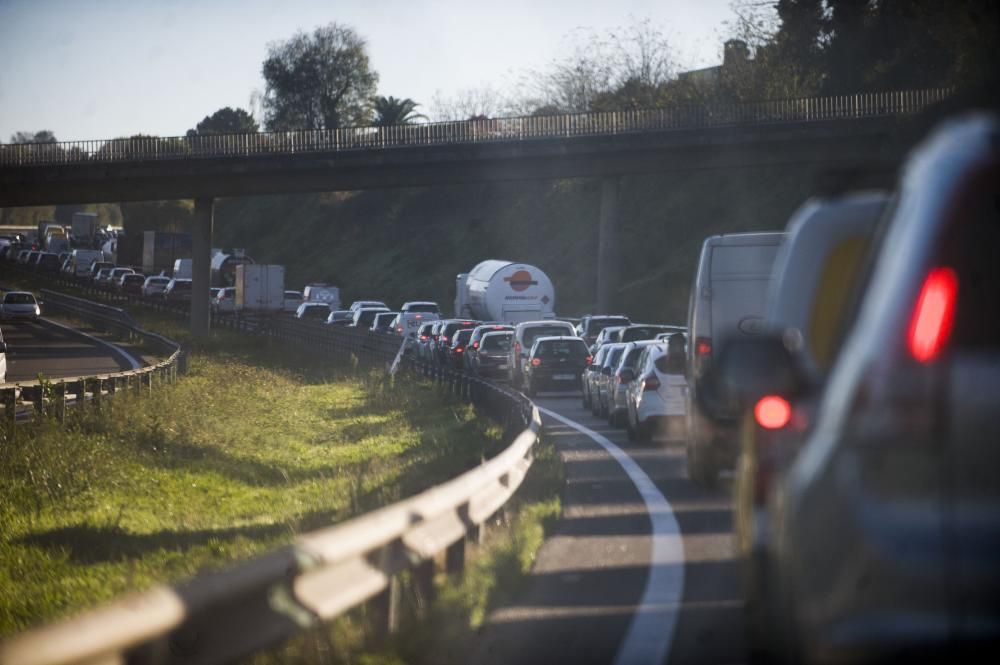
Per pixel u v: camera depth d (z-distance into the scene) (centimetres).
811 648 1050
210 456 7569
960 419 938
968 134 1091
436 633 2403
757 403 1934
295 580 1969
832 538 1020
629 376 7750
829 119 19238
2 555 4156
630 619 2606
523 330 13425
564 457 6519
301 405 11894
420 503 2638
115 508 5416
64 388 8444
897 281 1035
